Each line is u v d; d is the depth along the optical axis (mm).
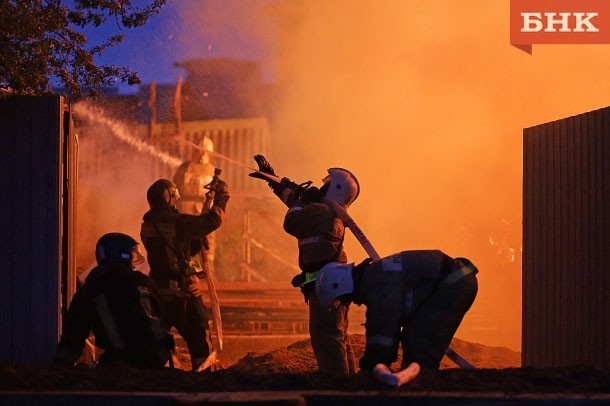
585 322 17906
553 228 19250
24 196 17312
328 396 11336
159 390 12227
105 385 12516
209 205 19188
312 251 16297
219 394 11500
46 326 17031
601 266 17516
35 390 12141
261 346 33188
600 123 17828
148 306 15508
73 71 20297
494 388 11859
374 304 13469
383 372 11758
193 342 18891
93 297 15367
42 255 17203
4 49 18188
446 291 13664
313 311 16219
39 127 17406
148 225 18922
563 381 12258
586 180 18141
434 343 13531
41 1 19500
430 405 11148
